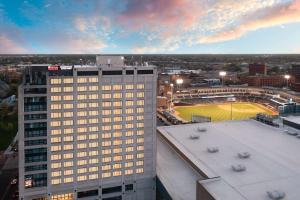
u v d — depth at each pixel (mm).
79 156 118750
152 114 125438
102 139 120875
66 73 113438
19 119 109375
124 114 122375
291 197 93938
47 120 112750
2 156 181375
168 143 161125
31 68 110500
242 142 154000
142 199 128500
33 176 113625
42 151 113562
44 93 111250
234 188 100500
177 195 109875
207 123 194500
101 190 122812
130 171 125500
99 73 117312
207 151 141500
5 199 132125
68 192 118812
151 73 123250
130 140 124250
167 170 130375
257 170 117438
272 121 188875
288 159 129125
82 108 117000
